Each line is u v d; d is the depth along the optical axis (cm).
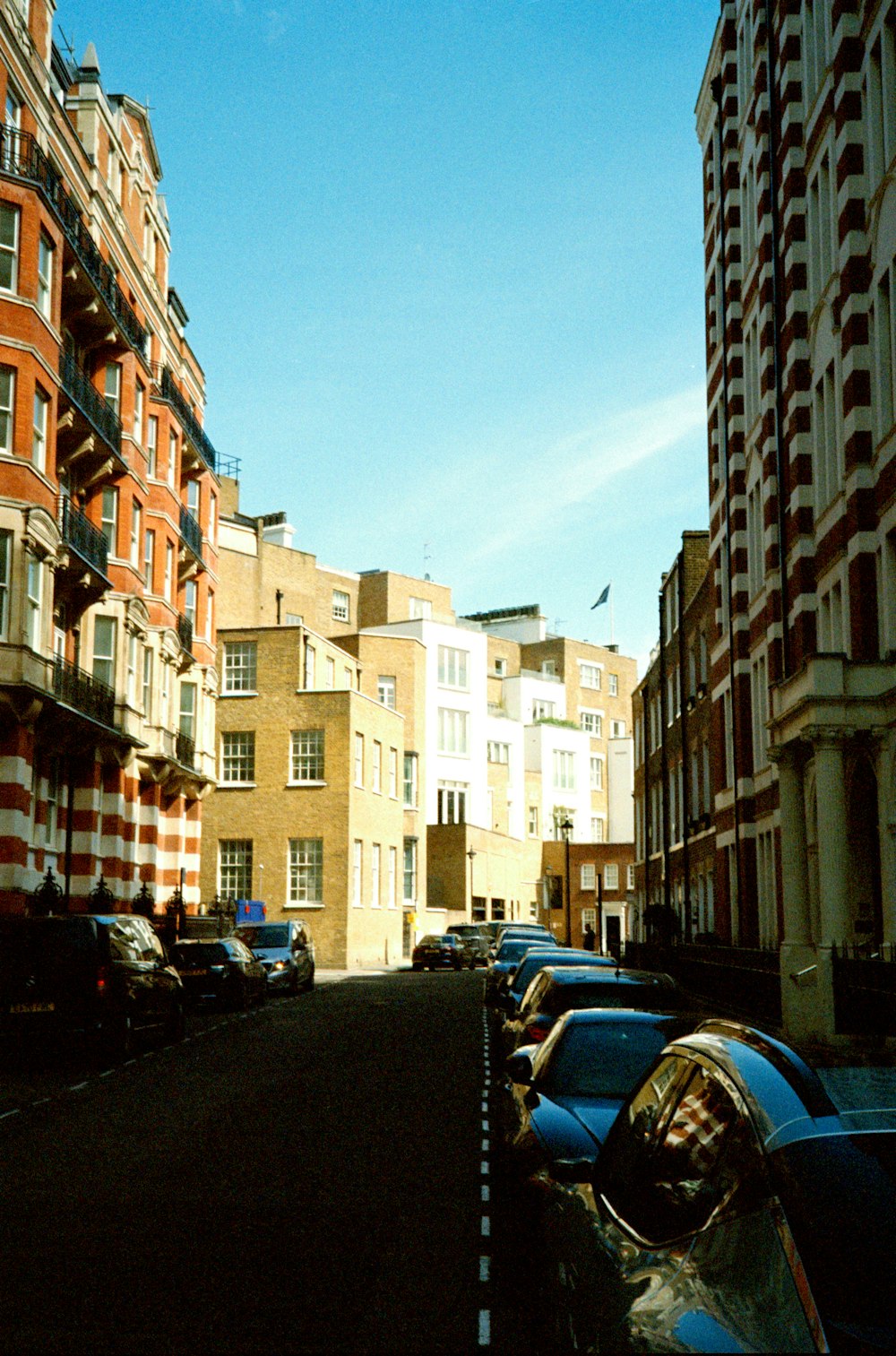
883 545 2216
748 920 3269
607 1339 376
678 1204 395
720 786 3641
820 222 2634
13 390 2631
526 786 8844
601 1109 769
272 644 5338
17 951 1816
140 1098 1489
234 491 7312
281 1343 619
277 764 5256
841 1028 1791
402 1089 1554
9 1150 1150
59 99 3262
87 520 3133
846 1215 329
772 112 2934
